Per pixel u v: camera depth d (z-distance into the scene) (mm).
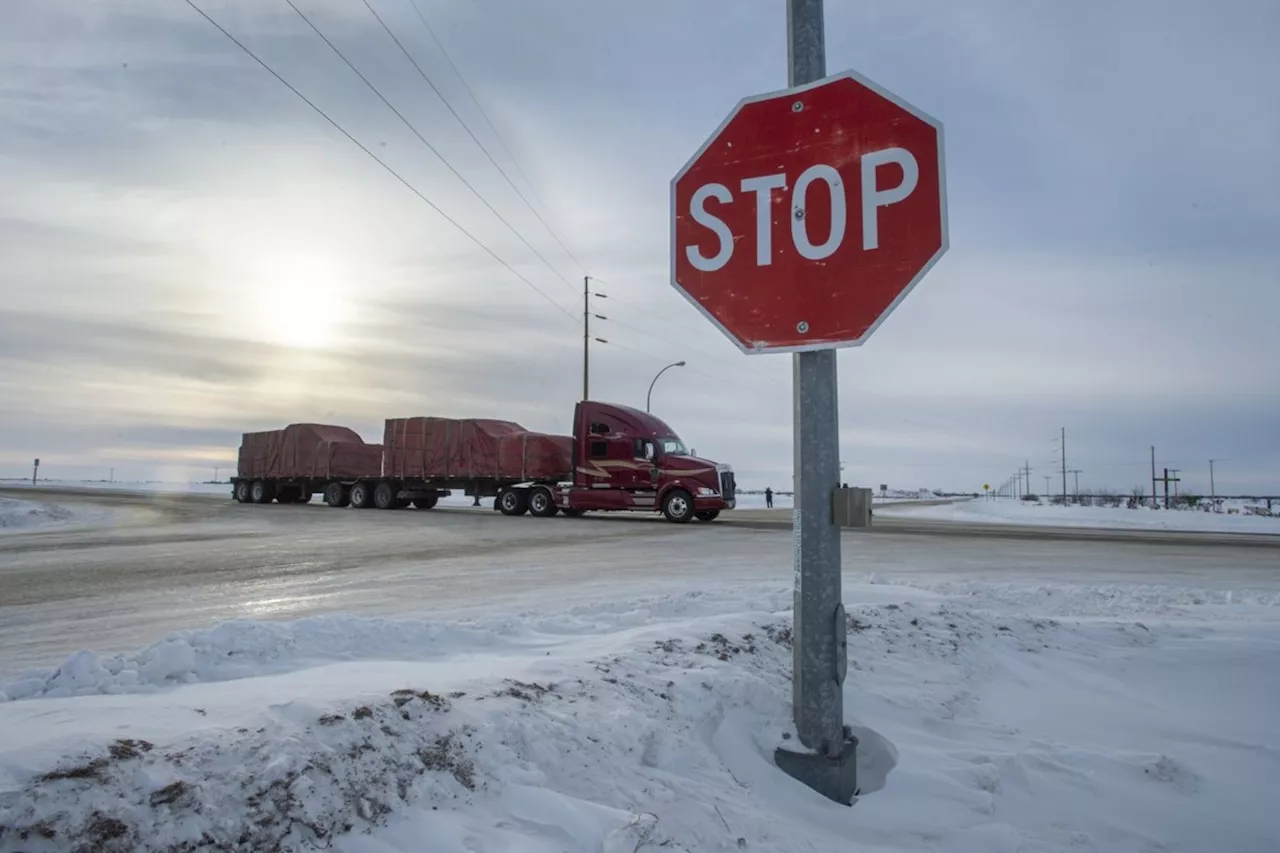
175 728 2377
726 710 3785
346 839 2121
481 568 12211
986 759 3896
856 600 7453
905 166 3238
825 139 3393
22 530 20859
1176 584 11375
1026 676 5375
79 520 25812
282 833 2037
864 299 3273
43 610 8273
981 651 5652
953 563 13766
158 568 11992
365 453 34438
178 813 1945
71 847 1762
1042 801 3625
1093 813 3555
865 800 3459
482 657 4723
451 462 28688
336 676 3531
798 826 3049
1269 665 5625
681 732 3371
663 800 2787
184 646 4156
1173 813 3607
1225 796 3818
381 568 12141
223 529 20719
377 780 2334
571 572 11703
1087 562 14180
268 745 2283
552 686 3434
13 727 2385
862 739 4094
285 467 35125
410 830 2225
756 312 3477
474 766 2572
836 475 3490
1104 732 4562
